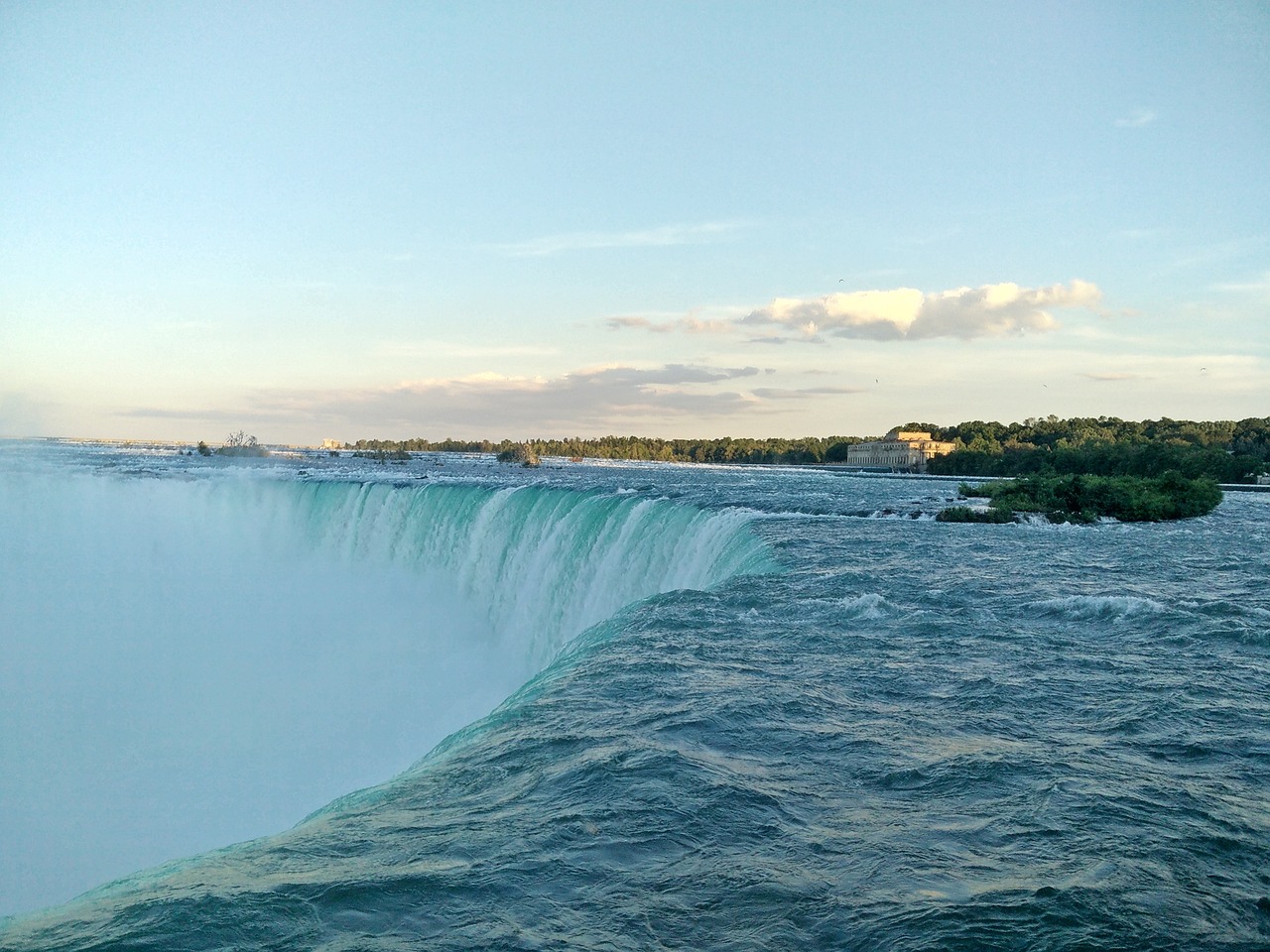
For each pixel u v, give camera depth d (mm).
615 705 12133
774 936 6090
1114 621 18891
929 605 20578
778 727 11227
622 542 35719
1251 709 12383
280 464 112938
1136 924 6367
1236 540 40469
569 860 7320
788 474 159500
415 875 7051
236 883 6977
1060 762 10055
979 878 7082
